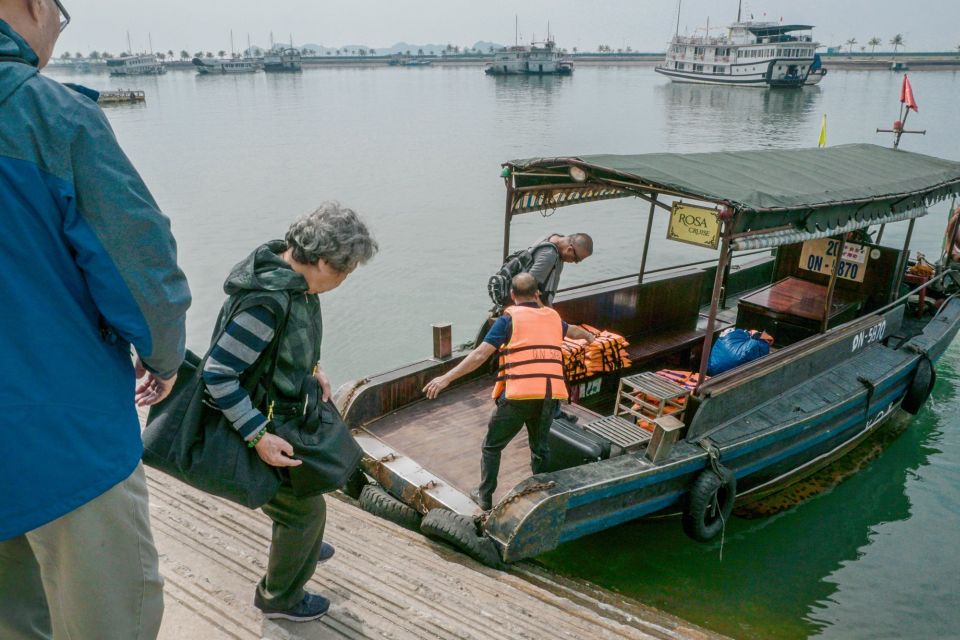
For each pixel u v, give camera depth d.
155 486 4.12
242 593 2.91
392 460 5.30
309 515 2.56
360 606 3.02
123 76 149.50
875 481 7.06
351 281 13.08
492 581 4.00
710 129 39.22
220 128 40.06
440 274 13.48
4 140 1.30
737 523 6.27
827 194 5.75
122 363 1.59
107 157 1.42
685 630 4.44
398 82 113.69
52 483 1.43
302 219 2.32
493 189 21.03
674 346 7.50
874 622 5.25
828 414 6.38
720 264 5.05
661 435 5.04
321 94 79.56
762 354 6.38
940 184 7.45
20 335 1.37
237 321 2.22
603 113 49.94
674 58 96.12
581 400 6.42
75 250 1.42
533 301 4.73
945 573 5.83
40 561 1.66
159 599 1.80
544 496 4.57
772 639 5.02
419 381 6.21
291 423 2.39
